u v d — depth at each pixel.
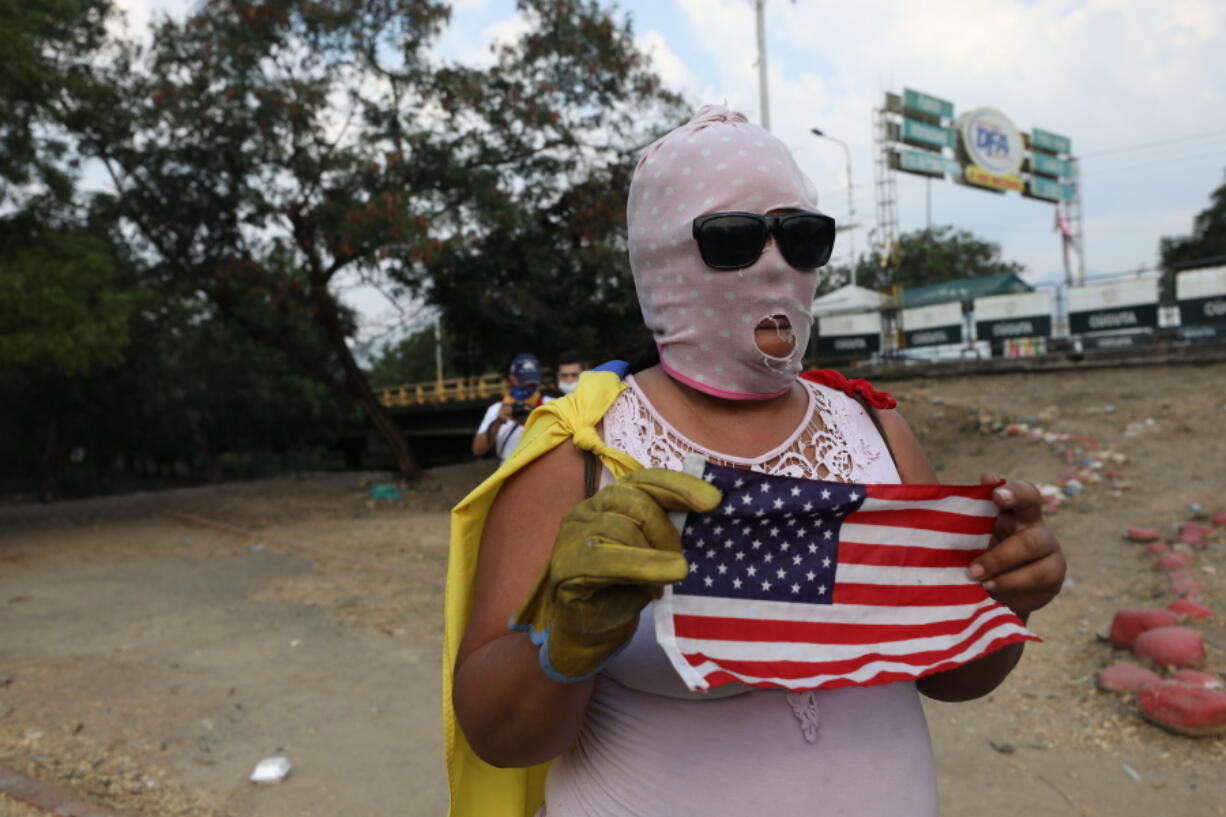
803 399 1.40
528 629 1.11
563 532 1.02
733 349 1.28
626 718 1.25
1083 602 6.13
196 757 4.21
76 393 27.69
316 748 4.33
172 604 7.60
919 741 1.35
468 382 33.97
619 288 17.52
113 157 15.77
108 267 13.45
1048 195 36.47
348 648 6.07
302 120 14.77
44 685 5.30
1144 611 5.14
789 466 1.31
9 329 12.11
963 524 1.31
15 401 27.45
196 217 15.77
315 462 49.00
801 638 1.20
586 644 0.98
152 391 32.06
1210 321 16.42
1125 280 17.47
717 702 1.22
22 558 10.66
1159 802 3.52
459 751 1.37
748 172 1.27
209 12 15.05
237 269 15.67
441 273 17.67
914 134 31.28
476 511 1.31
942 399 15.59
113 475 42.94
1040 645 5.41
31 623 7.01
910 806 1.28
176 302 18.75
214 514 14.68
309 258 16.25
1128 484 9.00
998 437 12.38
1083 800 3.57
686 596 1.17
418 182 16.09
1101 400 13.39
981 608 1.30
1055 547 1.32
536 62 16.70
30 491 36.47
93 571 9.52
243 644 6.22
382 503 15.61
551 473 1.25
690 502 1.02
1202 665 4.68
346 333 18.73
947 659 1.23
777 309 1.26
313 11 14.48
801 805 1.20
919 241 44.69
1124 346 17.94
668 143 1.33
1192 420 11.10
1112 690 4.54
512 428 5.98
